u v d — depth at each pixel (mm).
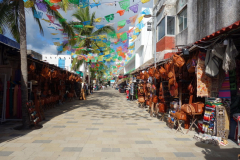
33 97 7199
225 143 4465
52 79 11570
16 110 7086
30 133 5395
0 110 7129
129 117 8164
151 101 8625
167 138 5012
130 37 9664
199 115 5750
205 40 4242
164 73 6887
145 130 5867
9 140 4707
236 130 4809
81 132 5547
